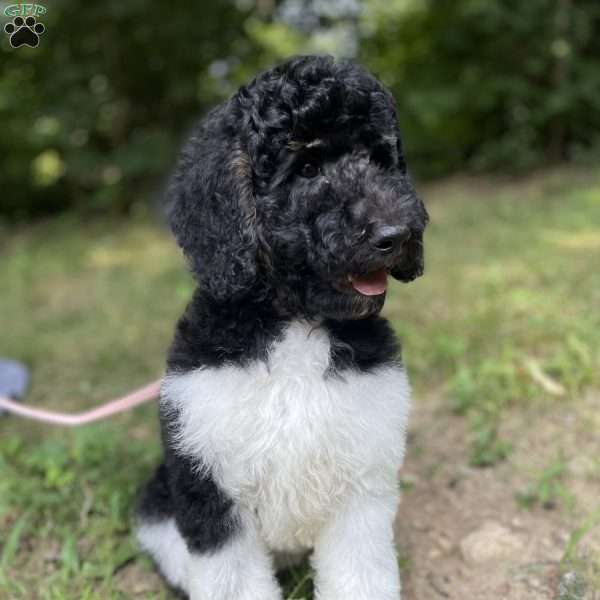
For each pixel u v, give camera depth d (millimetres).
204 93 2262
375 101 488
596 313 942
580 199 1599
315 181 460
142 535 572
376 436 466
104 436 750
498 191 1879
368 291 444
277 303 469
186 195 485
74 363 1027
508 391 777
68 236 1945
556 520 600
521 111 2041
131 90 2178
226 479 463
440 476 682
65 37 2074
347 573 484
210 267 465
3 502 657
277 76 481
